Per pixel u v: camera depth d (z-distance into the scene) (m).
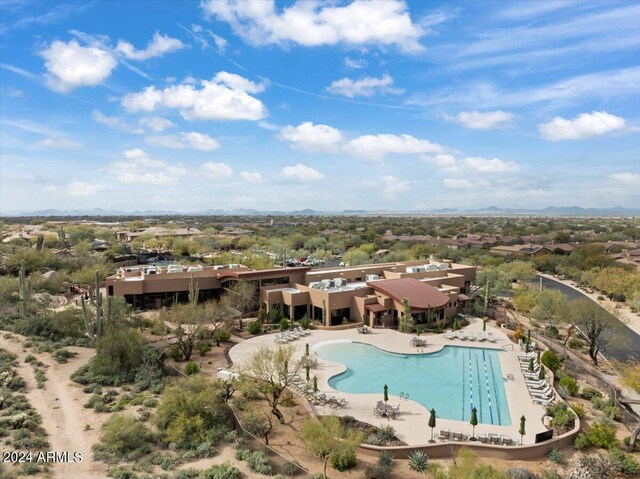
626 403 33.72
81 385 34.12
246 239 146.00
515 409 32.47
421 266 72.50
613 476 24.98
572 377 40.16
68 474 22.59
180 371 36.44
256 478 22.44
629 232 195.75
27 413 28.72
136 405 31.25
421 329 53.69
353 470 24.42
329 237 168.38
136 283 59.25
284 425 29.03
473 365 42.09
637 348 54.84
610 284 83.19
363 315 55.38
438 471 23.11
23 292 50.75
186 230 187.12
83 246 111.69
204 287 62.09
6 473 21.83
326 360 42.59
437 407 32.88
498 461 26.17
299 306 57.75
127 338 38.28
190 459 24.44
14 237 131.88
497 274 80.75
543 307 57.84
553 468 24.95
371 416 30.70
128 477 22.28
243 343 46.81
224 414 29.06
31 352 40.28
